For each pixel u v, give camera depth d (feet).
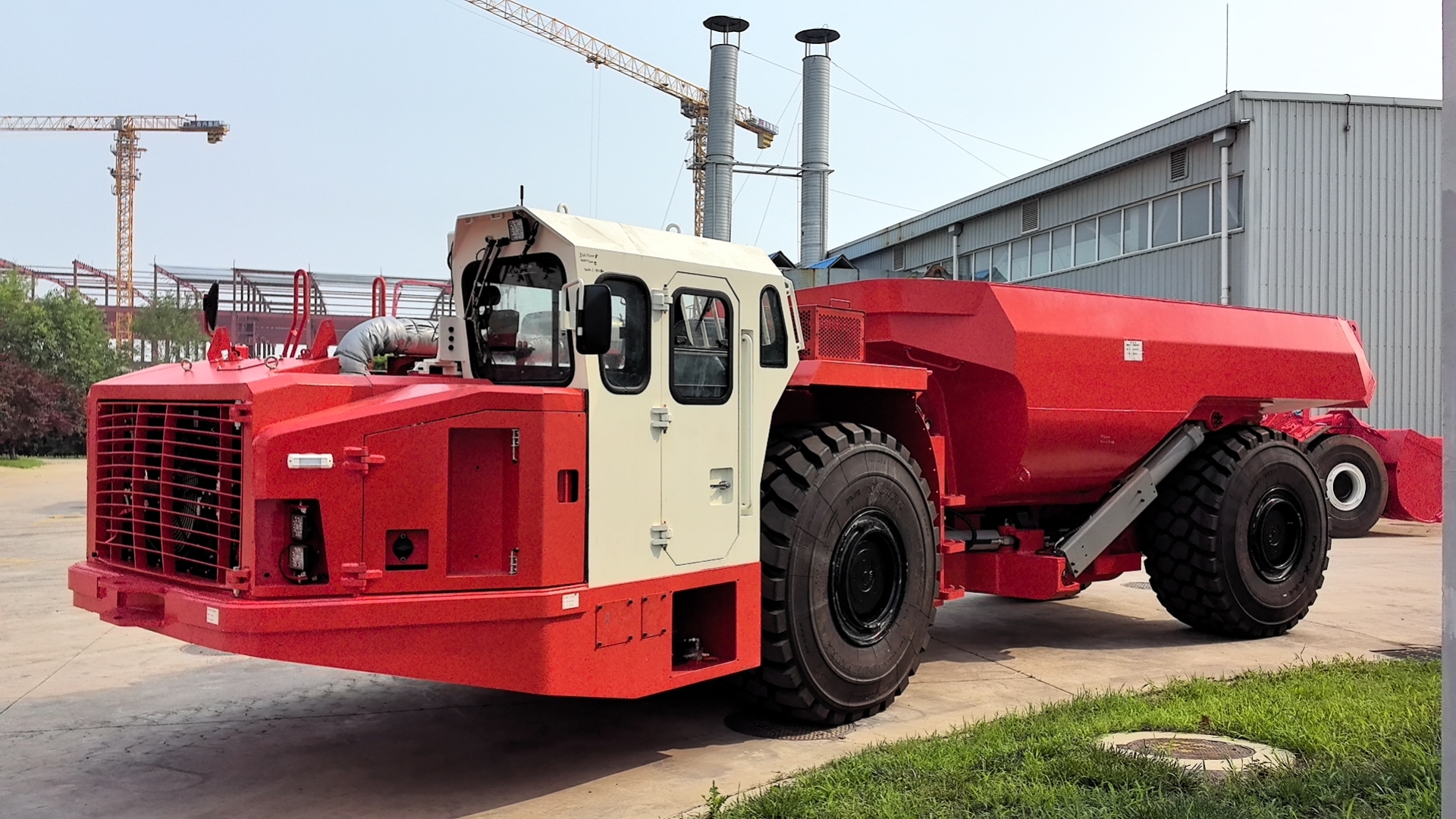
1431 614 28.55
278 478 12.89
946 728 17.85
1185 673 21.97
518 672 13.91
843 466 17.90
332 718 18.71
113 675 21.75
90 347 135.33
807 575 17.30
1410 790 11.96
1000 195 74.43
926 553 19.67
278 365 15.98
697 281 16.19
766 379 17.31
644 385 15.29
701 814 13.82
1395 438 48.55
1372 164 57.72
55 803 14.47
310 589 13.09
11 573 35.60
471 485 13.94
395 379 14.84
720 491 16.46
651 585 15.28
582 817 13.88
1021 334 21.34
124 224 266.98
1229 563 24.97
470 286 16.48
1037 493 23.80
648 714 19.01
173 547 14.64
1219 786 12.55
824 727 18.06
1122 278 64.69
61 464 112.78
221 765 16.14
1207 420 25.55
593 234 15.23
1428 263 58.54
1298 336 26.68
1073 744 14.48
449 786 15.21
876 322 21.85
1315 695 17.25
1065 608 30.35
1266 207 56.29
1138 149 62.49
